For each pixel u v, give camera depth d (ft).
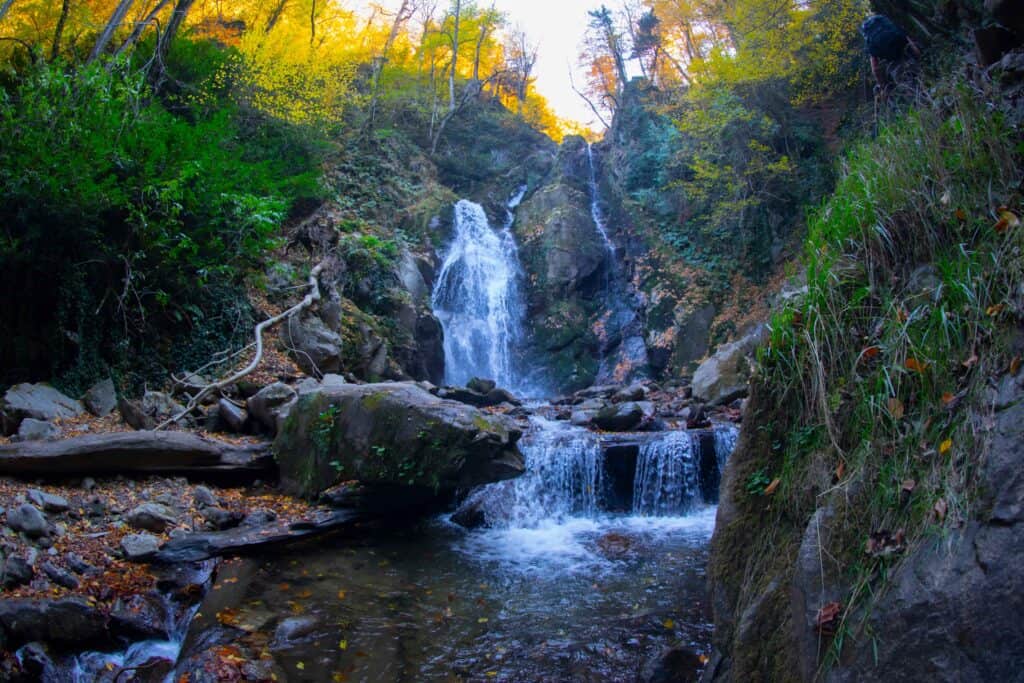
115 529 18.08
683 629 15.28
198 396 26.13
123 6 32.30
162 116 30.55
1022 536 6.75
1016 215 9.40
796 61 45.85
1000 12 11.53
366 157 57.72
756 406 11.37
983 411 7.94
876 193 11.60
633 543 22.15
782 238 47.29
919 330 9.45
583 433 28.58
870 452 8.98
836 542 8.57
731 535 10.95
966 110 11.69
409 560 19.84
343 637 14.64
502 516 24.17
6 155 22.52
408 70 77.56
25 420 21.11
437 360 44.73
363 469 20.97
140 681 13.30
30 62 30.22
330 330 34.45
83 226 23.85
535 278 56.90
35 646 13.69
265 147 44.68
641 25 77.10
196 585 16.55
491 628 15.43
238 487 22.95
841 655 7.79
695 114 48.37
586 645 14.55
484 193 65.82
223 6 59.36
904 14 22.02
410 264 46.57
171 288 28.22
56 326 23.97
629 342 52.54
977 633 6.72
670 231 54.75
